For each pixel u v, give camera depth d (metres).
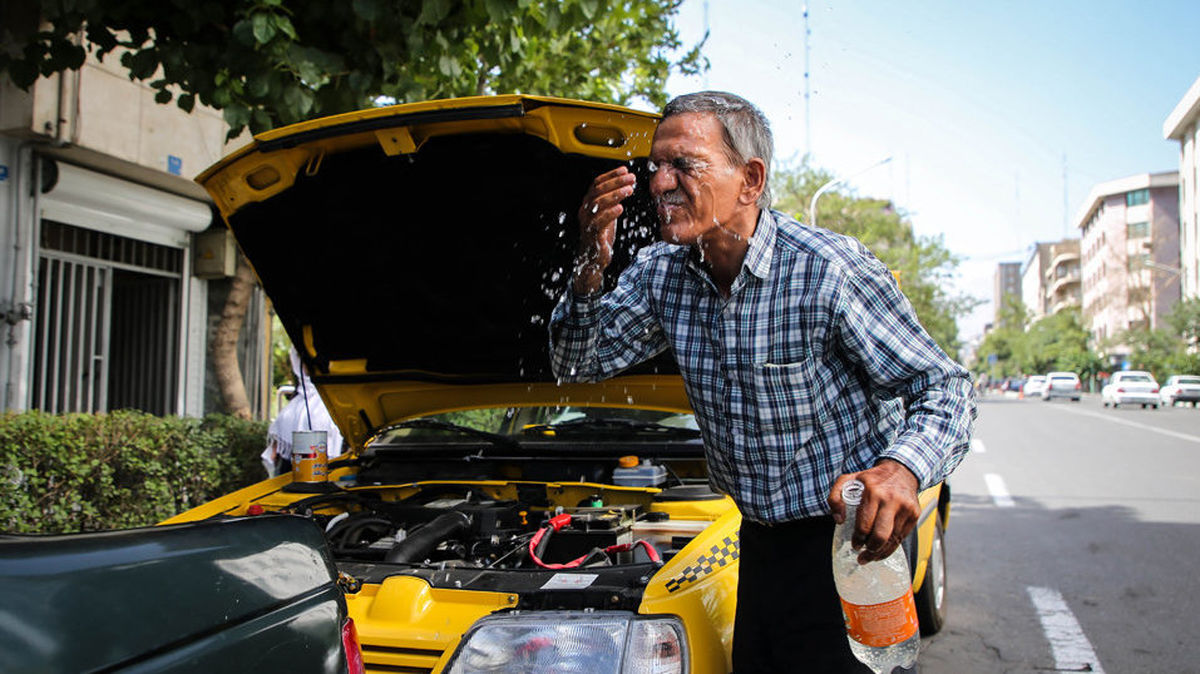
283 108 4.97
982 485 11.41
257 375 10.07
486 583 2.47
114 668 1.18
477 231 3.12
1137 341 60.59
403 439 4.24
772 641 2.16
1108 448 16.64
